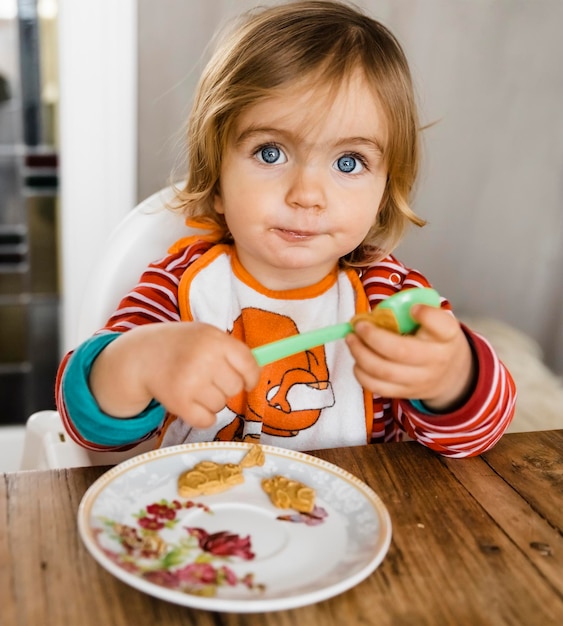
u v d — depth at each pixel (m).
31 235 2.12
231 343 0.62
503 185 1.81
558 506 0.63
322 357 0.91
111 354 0.66
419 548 0.56
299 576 0.51
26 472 0.63
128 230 0.95
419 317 0.60
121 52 1.48
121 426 0.67
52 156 2.09
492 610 0.49
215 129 0.84
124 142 1.55
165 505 0.58
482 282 1.89
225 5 1.45
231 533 0.55
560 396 1.60
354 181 0.82
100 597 0.48
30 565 0.51
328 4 0.92
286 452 0.67
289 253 0.82
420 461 0.70
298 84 0.78
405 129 0.86
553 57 1.72
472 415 0.69
